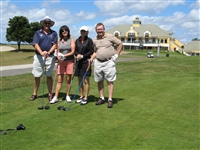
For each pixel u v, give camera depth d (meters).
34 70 7.87
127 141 4.69
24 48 77.00
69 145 4.61
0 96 8.58
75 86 10.25
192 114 6.14
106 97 7.88
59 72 7.28
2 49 72.75
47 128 5.44
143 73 14.25
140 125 5.45
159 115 6.07
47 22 7.33
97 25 6.57
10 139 4.98
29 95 8.70
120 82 10.69
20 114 6.51
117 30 87.88
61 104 7.23
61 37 7.15
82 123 5.64
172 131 5.11
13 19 69.75
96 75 6.88
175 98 7.66
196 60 25.02
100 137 4.89
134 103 7.12
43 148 4.54
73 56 7.24
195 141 4.65
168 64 20.62
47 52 7.40
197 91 8.58
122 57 38.69
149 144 4.54
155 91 8.65
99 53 6.66
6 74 16.91
